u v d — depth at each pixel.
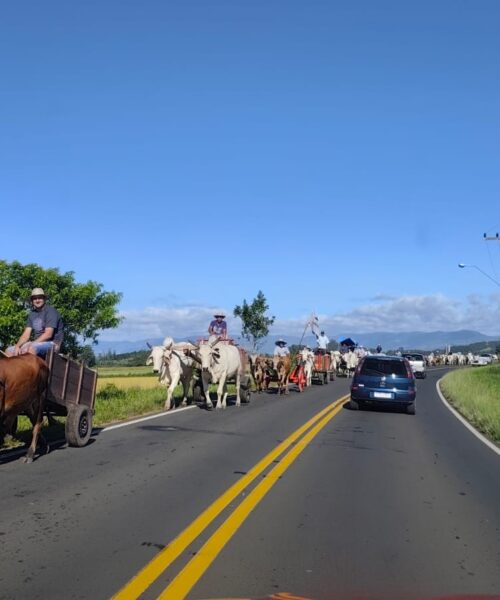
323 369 34.59
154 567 5.47
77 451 11.17
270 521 7.04
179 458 10.70
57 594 4.86
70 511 7.20
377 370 20.41
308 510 7.55
